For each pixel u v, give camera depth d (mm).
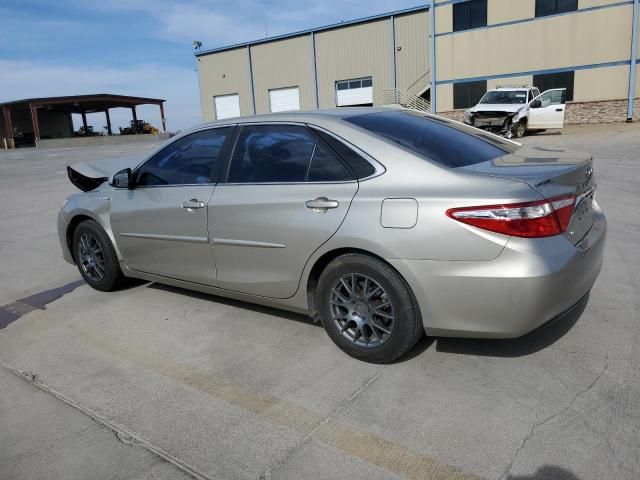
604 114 23828
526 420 2586
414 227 2818
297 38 34562
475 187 2748
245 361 3377
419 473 2285
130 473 2398
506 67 25672
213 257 3814
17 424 2824
